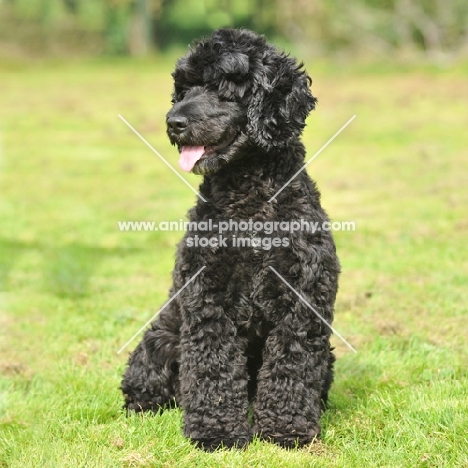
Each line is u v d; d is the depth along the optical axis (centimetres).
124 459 634
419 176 1898
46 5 5116
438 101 3078
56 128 2764
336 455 657
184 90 739
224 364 665
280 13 5000
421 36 4488
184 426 682
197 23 5216
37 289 1205
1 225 1612
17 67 4541
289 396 664
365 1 4619
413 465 630
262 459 633
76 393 792
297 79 695
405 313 1013
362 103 3059
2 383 839
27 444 687
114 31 5159
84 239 1502
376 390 774
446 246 1304
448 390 751
